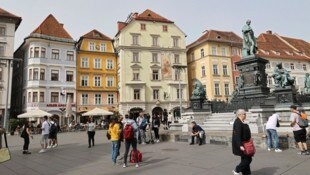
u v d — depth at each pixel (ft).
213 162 29.73
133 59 153.58
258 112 49.01
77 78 146.92
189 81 178.60
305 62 193.26
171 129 74.64
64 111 135.23
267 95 60.85
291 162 27.89
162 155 36.27
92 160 34.78
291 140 36.78
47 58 136.36
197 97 69.51
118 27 169.17
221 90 162.71
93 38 155.22
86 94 147.64
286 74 53.67
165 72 158.61
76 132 104.01
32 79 130.52
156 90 155.74
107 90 152.56
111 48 159.63
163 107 154.71
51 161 35.14
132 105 147.84
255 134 43.75
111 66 157.28
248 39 68.49
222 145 43.04
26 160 36.50
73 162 33.86
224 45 169.27
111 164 31.42
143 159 33.68
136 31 157.48
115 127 31.89
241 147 21.36
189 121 64.23
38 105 129.59
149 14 166.40
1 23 126.52
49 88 134.82
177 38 165.27
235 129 21.88
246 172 22.56
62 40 140.67
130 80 150.71
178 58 163.73
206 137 46.52
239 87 68.03
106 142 58.34
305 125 32.17
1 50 125.18
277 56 181.68
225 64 166.81
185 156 34.65
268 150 36.14
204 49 167.53
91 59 152.66
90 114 118.73
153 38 160.25
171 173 25.45
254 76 64.64
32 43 133.39
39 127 104.12
